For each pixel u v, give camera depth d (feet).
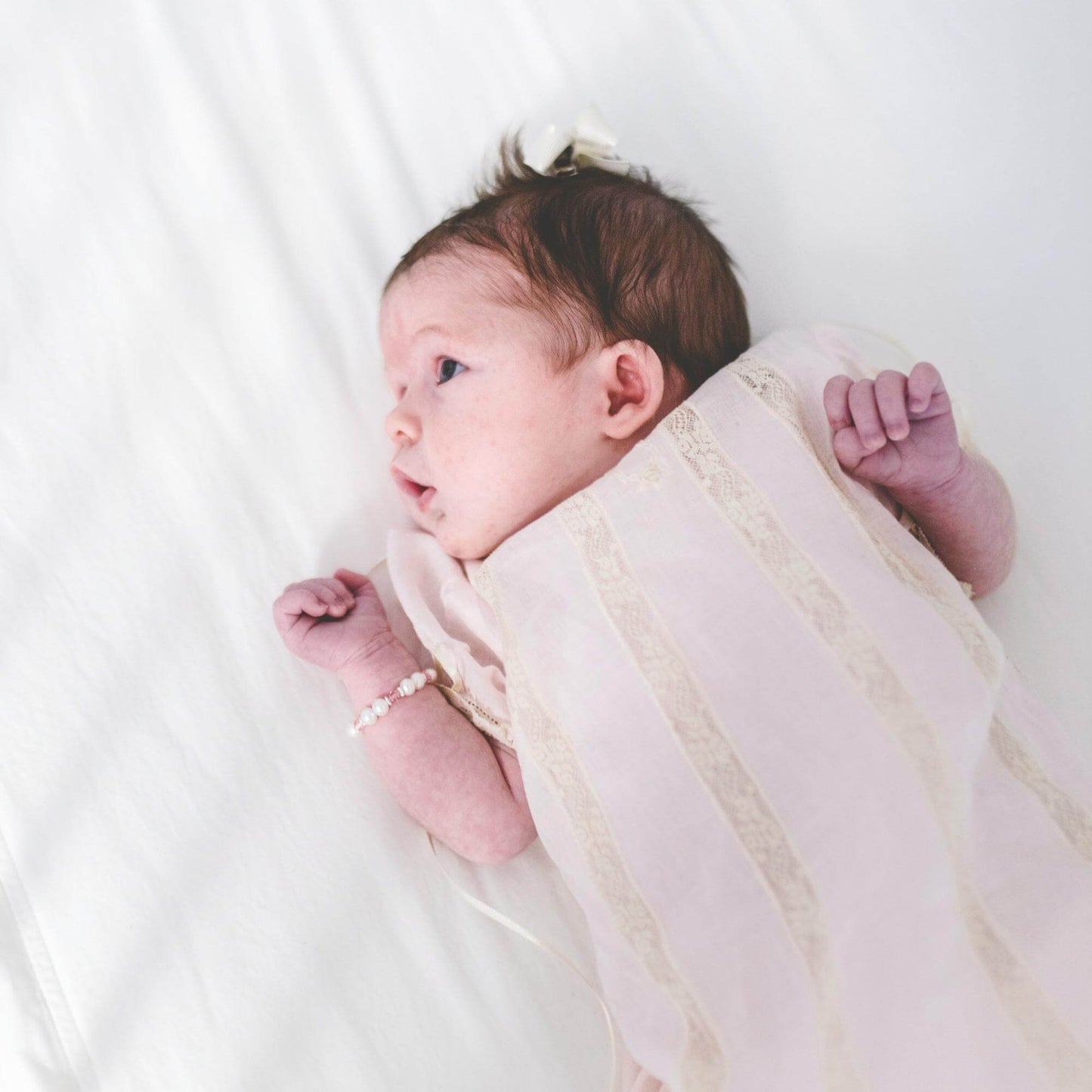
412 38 4.93
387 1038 3.19
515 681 3.39
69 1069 2.96
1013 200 4.82
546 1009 3.36
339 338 4.33
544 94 4.96
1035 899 2.98
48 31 4.52
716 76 5.05
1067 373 4.45
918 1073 2.88
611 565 3.36
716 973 2.94
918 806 2.94
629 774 3.15
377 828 3.54
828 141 4.96
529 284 3.82
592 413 3.79
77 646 3.55
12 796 3.28
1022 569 4.10
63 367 4.00
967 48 5.13
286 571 3.91
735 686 3.13
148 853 3.28
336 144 4.65
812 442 3.53
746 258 4.75
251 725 3.57
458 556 3.99
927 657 3.12
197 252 4.31
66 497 3.79
